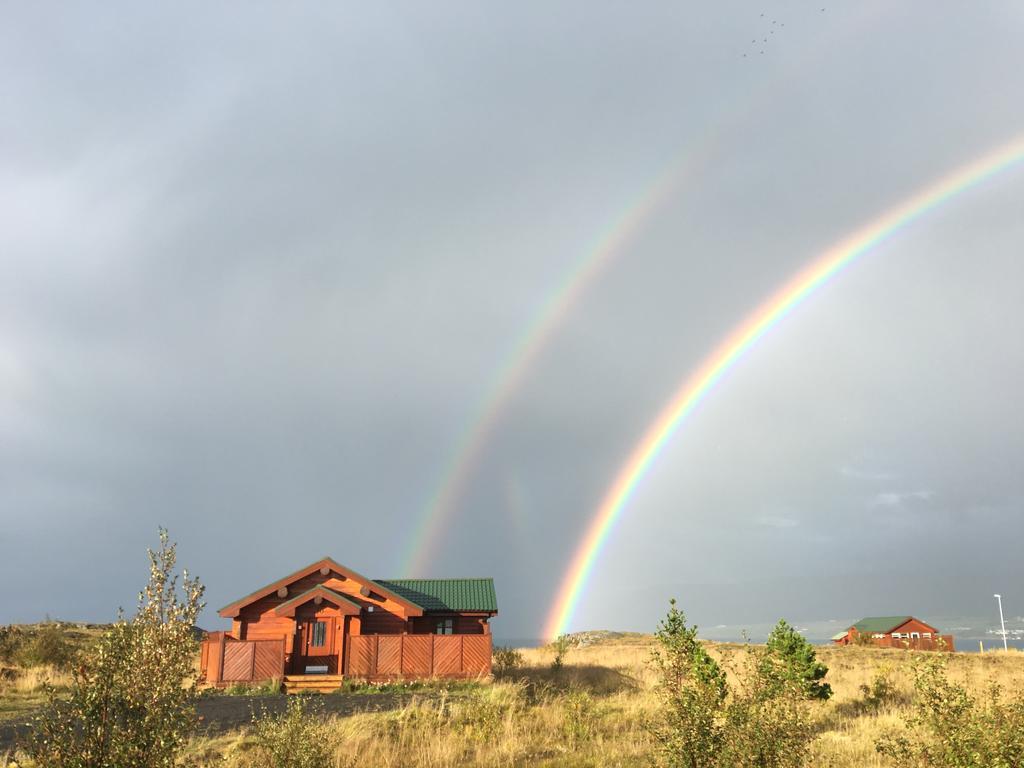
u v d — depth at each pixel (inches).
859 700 951.0
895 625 3336.6
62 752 283.3
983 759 340.8
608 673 1360.7
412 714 754.8
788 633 924.6
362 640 1204.5
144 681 297.4
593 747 625.9
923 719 370.9
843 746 577.9
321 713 847.7
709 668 412.2
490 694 903.7
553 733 704.4
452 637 1219.2
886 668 1040.2
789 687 367.9
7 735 679.1
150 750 289.9
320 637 1273.4
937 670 380.8
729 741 353.1
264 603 1304.1
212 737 698.2
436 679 1186.0
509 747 628.4
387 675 1189.7
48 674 1118.4
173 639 308.0
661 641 414.9
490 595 1545.3
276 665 1168.2
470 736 671.8
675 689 390.6
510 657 1514.5
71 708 290.8
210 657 1204.5
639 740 656.4
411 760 589.6
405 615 1338.6
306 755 482.9
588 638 3479.3
